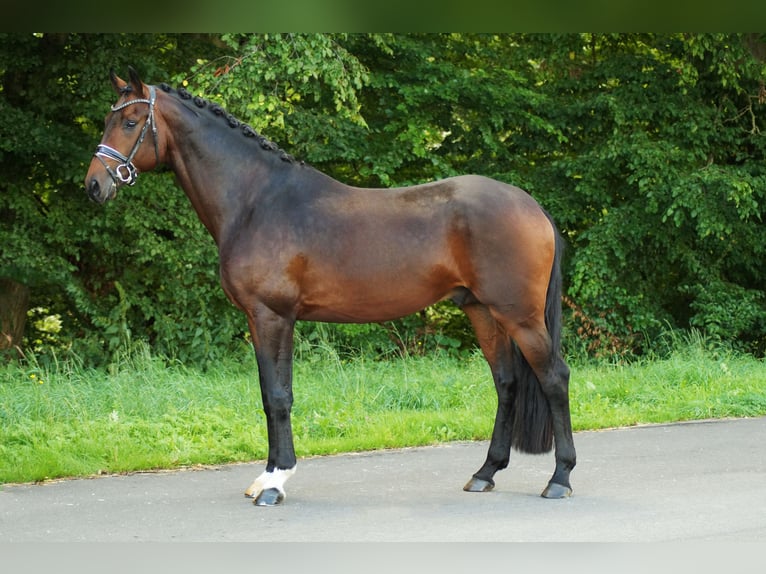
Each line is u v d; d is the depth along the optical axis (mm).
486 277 5598
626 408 9188
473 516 5289
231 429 7816
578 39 14453
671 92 14469
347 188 5898
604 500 5641
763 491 5793
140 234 12031
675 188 13164
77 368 10680
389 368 11406
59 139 11719
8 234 11789
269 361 5719
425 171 14430
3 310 12961
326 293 5723
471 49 14633
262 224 5754
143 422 7836
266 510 5488
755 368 11656
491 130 14242
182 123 5914
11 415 7926
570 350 13297
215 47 13133
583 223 14891
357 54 13836
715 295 14273
